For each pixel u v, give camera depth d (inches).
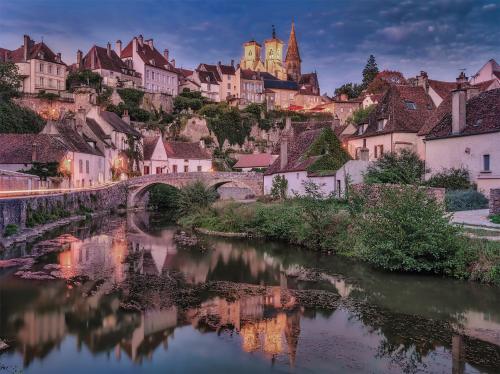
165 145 3528.5
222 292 781.9
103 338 577.0
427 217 856.3
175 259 1083.3
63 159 2087.8
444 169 1443.2
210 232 1592.0
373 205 1040.2
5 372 485.7
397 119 1785.2
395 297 737.0
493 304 691.4
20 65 3440.0
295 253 1144.2
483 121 1365.7
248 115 4382.4
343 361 506.6
